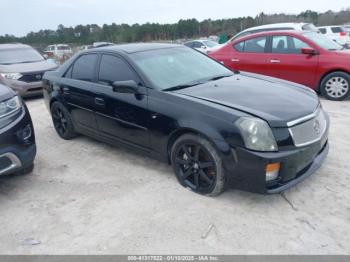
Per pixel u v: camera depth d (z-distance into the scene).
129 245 2.73
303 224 2.84
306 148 3.00
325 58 6.59
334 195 3.23
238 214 3.03
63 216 3.20
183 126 3.23
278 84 3.93
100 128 4.40
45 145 5.14
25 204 3.47
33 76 8.44
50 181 3.93
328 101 6.69
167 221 2.99
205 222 2.95
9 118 3.46
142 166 4.14
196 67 4.27
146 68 3.86
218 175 3.12
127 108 3.81
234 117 2.96
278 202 3.18
